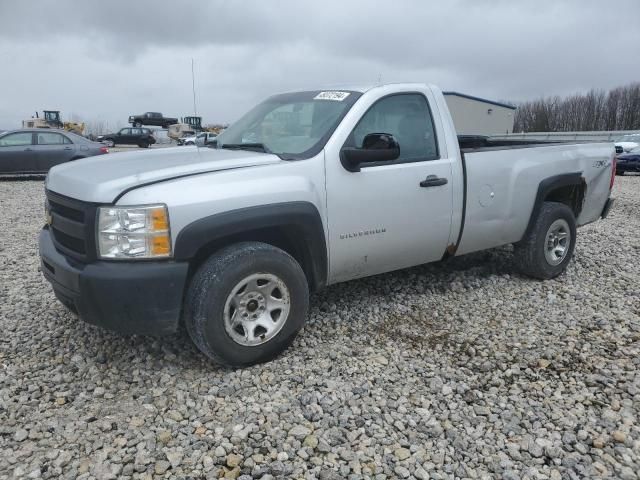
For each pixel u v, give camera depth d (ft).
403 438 8.73
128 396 10.00
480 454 8.39
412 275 16.78
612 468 8.04
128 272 9.42
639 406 9.58
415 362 11.28
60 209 10.89
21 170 47.34
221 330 10.18
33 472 7.84
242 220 10.12
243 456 8.27
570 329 12.96
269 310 10.93
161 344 11.96
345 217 11.78
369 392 10.07
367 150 11.50
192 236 9.70
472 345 12.10
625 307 14.40
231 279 10.09
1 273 17.72
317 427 9.01
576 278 17.01
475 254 19.19
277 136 12.69
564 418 9.26
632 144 60.54
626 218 29.40
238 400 9.79
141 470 7.98
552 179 15.94
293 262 11.02
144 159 11.88
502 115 128.98
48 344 12.12
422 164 13.02
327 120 12.18
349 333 12.71
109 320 9.71
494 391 10.13
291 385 10.29
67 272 9.94
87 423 9.11
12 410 9.47
